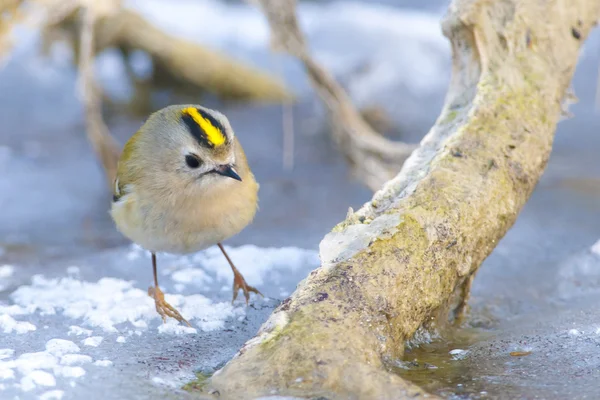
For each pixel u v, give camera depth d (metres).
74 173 15.44
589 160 15.50
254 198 8.78
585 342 7.37
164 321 8.16
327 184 14.72
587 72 19.62
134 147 8.51
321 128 17.52
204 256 10.60
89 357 7.16
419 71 18.86
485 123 8.36
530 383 6.51
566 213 12.66
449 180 7.78
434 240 7.35
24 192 14.34
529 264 10.38
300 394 6.11
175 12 23.22
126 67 18.81
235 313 8.59
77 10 17.17
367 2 24.52
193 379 6.75
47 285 9.44
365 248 7.19
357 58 19.14
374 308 6.80
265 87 19.53
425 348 7.43
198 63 18.92
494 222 7.77
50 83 19.95
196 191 8.12
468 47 9.20
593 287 9.41
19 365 6.84
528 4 9.12
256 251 10.62
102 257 10.76
